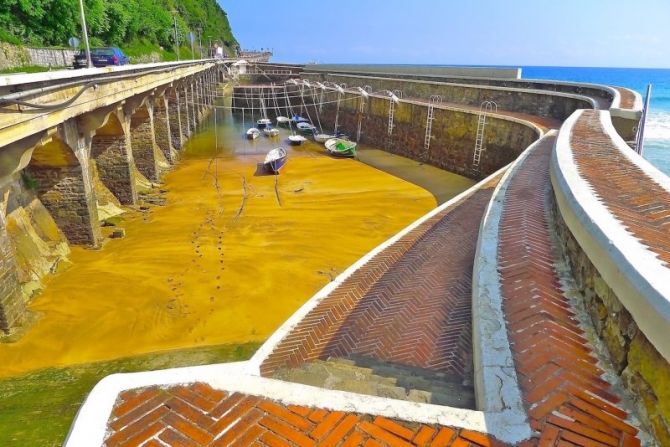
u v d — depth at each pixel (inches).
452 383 220.7
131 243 747.4
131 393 156.1
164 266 665.6
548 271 256.5
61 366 460.8
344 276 383.6
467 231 458.3
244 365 193.8
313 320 309.7
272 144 1646.2
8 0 1019.9
